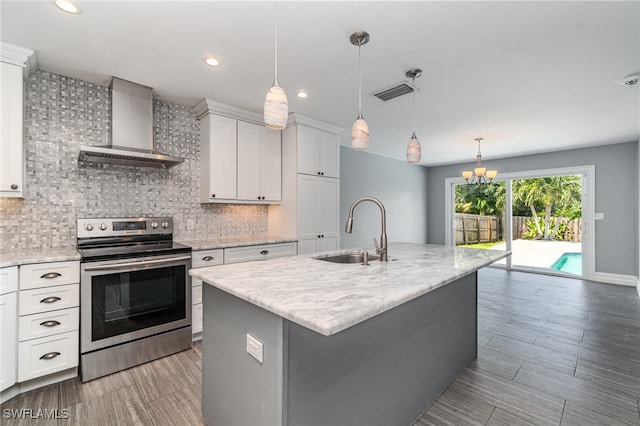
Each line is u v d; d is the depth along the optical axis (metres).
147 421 1.70
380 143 4.98
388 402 1.56
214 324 1.54
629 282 4.74
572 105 3.20
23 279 1.91
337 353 1.30
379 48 2.13
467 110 3.37
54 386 2.04
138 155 2.53
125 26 1.87
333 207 3.98
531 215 5.87
